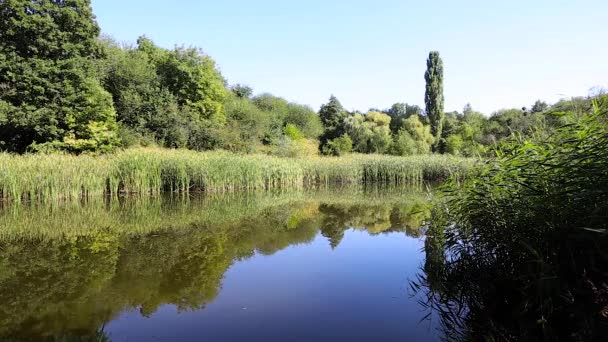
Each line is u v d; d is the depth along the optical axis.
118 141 20.58
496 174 4.43
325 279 4.89
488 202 4.42
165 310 3.89
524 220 3.76
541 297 3.05
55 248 6.52
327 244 6.87
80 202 12.53
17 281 4.78
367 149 36.88
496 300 3.85
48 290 4.47
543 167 3.70
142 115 24.95
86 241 7.07
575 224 3.08
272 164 19.48
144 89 25.94
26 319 3.65
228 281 4.80
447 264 4.98
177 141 25.16
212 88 30.05
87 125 18.97
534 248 3.48
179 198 14.15
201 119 28.48
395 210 11.30
